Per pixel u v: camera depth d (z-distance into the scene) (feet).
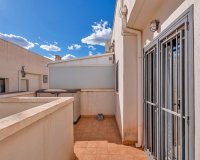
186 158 6.28
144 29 13.12
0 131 3.73
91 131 18.16
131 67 14.40
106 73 26.48
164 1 8.85
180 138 6.98
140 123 13.76
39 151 6.03
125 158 11.74
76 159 11.57
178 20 6.88
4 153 3.97
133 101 14.37
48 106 7.16
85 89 25.72
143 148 13.42
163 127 9.31
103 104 25.50
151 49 11.35
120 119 16.87
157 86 9.84
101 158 11.71
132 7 10.20
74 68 26.63
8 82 31.60
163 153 9.27
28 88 40.57
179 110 7.44
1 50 29.43
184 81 6.81
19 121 4.52
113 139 15.60
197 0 5.48
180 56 6.96
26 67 38.91
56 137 8.08
